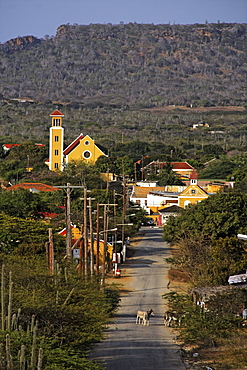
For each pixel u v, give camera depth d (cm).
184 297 18212
